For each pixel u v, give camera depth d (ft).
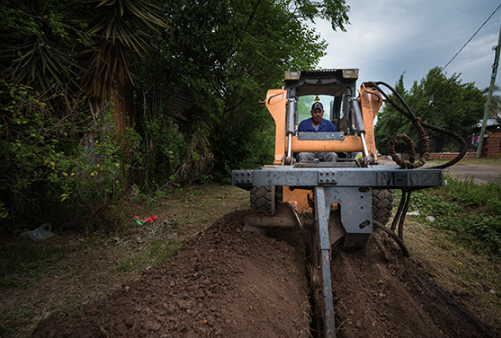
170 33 18.69
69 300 6.88
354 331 6.43
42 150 9.59
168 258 9.17
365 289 7.86
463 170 36.60
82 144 13.41
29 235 10.99
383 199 11.62
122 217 12.96
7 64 11.00
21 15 10.31
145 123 18.45
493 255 10.78
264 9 26.23
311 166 10.09
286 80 13.15
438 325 6.82
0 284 7.49
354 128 12.13
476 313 7.50
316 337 6.41
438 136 77.56
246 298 6.31
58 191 11.63
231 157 28.02
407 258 10.06
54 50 11.39
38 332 5.20
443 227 13.74
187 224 13.25
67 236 11.37
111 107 13.03
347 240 8.36
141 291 6.67
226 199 19.29
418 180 7.41
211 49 20.77
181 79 19.21
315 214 8.03
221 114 29.01
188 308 5.85
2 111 9.78
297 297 7.36
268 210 12.10
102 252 9.91
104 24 13.69
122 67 14.88
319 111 13.58
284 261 8.68
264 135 35.19
